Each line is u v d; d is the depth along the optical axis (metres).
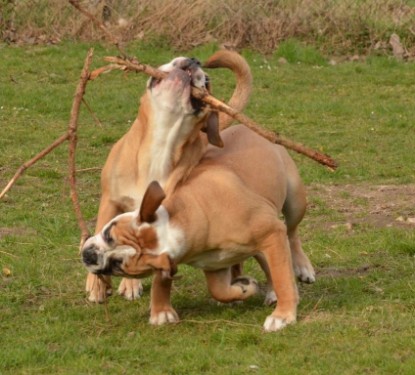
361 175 16.80
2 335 9.70
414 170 17.08
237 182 9.66
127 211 10.48
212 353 8.93
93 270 9.19
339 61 27.05
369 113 21.77
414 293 10.46
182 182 9.94
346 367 8.56
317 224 13.92
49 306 10.58
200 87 9.72
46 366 8.85
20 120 20.41
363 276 11.34
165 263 9.01
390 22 28.05
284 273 9.69
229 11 27.62
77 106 10.12
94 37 27.50
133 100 22.20
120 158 10.33
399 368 8.43
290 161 11.04
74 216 14.17
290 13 27.84
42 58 25.77
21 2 27.84
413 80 25.02
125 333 9.69
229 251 9.57
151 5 27.66
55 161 17.39
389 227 13.61
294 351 8.93
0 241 12.92
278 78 24.95
